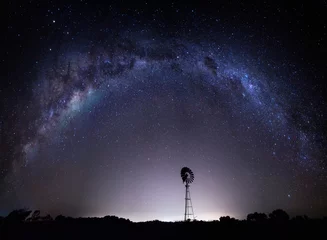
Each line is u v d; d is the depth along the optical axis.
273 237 8.13
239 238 8.23
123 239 8.59
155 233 9.10
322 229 8.45
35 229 9.77
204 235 8.71
